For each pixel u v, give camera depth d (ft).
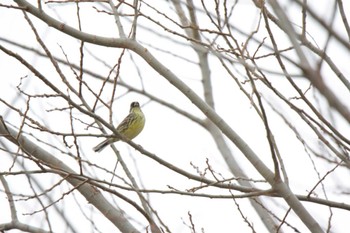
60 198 37.04
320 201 37.91
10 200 39.63
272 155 36.17
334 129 34.09
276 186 36.88
